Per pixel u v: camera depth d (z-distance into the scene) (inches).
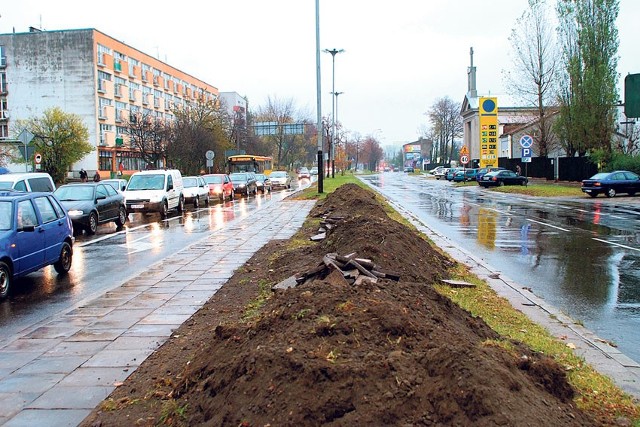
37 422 166.9
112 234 702.5
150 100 2751.0
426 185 2201.0
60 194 716.0
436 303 215.9
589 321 281.4
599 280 384.2
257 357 148.3
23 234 369.1
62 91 2164.1
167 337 251.3
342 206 784.9
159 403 169.9
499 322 256.5
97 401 181.3
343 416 128.6
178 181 1016.9
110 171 2292.1
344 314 169.8
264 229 703.1
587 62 1608.0
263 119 3998.5
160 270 421.4
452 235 640.4
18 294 361.7
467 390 128.0
